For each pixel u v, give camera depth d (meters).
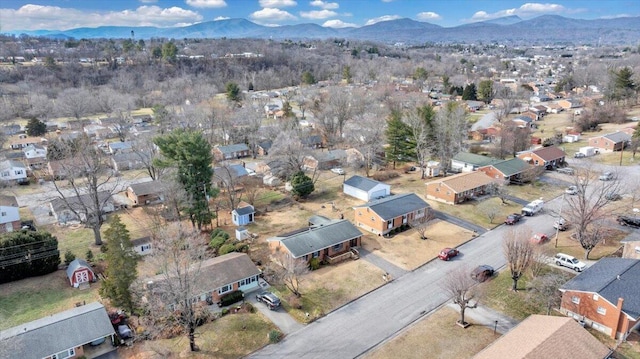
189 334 30.69
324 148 92.00
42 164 81.12
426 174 72.88
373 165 76.56
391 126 74.75
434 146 74.25
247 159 87.50
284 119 99.88
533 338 27.34
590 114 101.69
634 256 40.94
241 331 33.06
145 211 59.59
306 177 62.25
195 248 36.09
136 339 32.31
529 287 37.44
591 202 56.12
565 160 76.75
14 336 29.56
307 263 42.12
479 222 53.12
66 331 30.78
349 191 63.84
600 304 31.41
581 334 28.08
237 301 37.09
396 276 40.94
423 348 30.77
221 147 87.94
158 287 33.22
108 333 31.52
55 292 39.47
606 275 34.09
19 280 41.53
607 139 81.19
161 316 32.47
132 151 83.81
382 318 34.47
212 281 36.16
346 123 97.50
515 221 52.34
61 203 57.12
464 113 86.19
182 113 97.62
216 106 105.25
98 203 51.25
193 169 50.38
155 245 38.59
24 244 41.28
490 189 62.03
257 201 61.72
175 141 51.03
